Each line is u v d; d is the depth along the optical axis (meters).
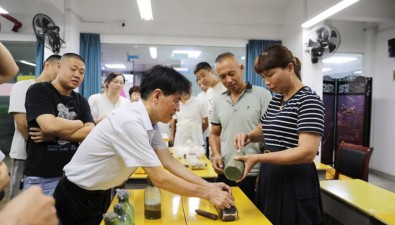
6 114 3.75
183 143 3.09
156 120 1.29
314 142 1.29
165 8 5.22
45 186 1.82
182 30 5.41
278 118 1.48
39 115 1.76
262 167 1.60
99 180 1.32
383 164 5.30
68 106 1.95
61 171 1.85
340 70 6.90
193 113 3.42
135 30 5.30
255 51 5.52
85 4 5.03
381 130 5.37
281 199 1.45
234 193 1.78
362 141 5.25
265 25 5.56
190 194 1.30
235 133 2.01
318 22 4.43
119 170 1.32
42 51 3.84
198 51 5.86
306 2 4.60
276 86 1.43
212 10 5.30
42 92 1.83
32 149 1.82
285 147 1.45
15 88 2.15
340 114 5.46
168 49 5.73
